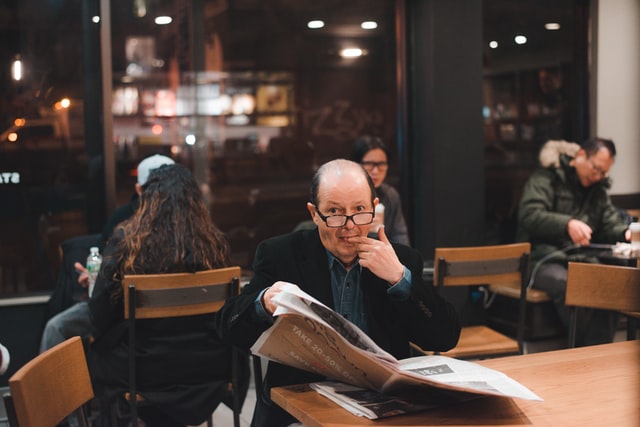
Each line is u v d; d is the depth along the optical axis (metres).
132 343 2.79
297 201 4.77
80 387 1.88
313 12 4.71
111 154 4.38
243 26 4.58
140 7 4.39
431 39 4.77
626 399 1.69
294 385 1.83
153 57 4.43
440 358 1.85
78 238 3.82
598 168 4.53
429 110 4.84
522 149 5.22
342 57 4.79
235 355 2.90
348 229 1.90
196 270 2.90
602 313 4.18
